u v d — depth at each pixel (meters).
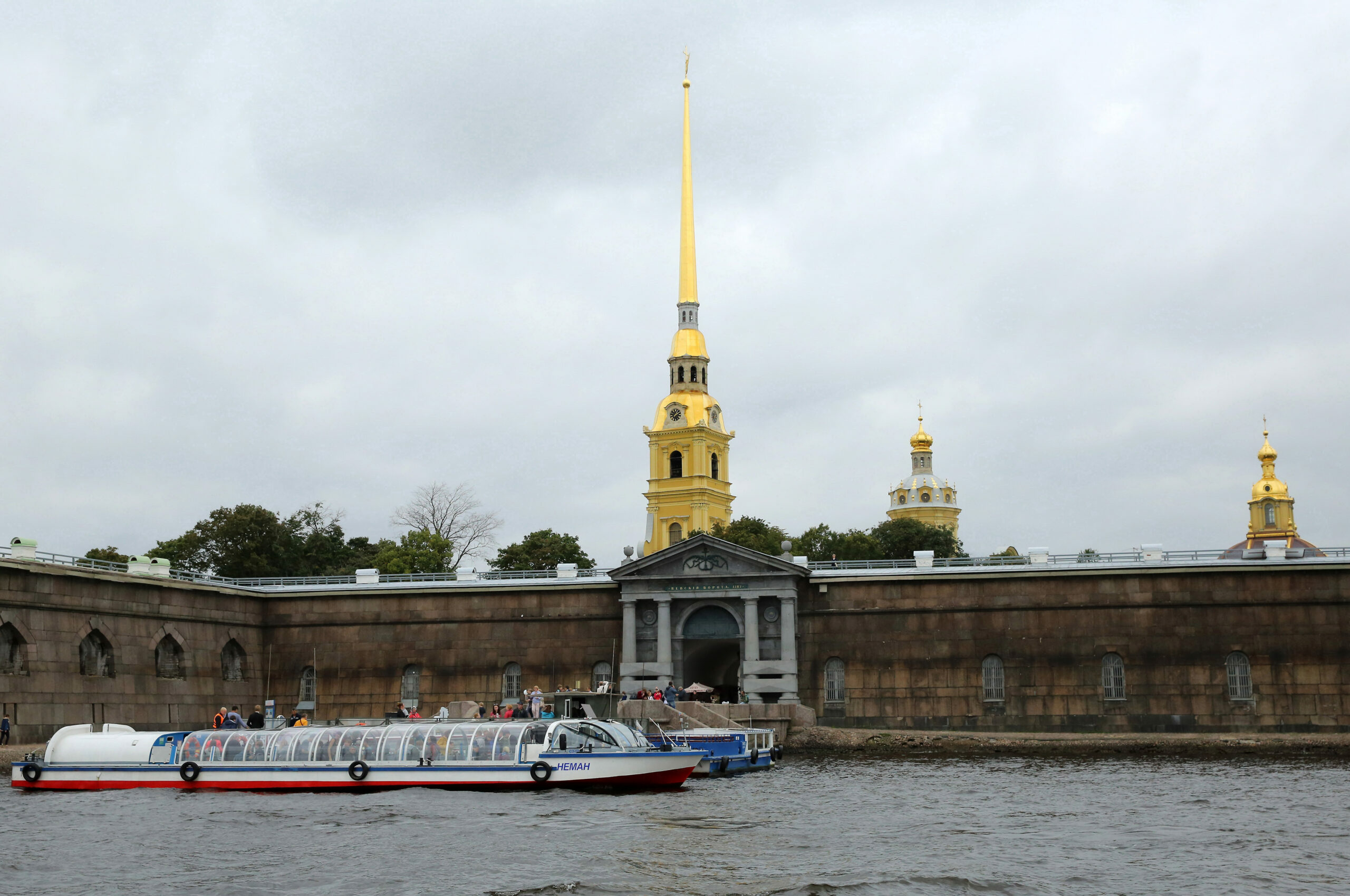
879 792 50.84
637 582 84.94
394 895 30.66
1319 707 75.31
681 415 187.88
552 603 86.88
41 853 36.47
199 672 81.50
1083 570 79.75
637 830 39.81
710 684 96.50
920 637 81.88
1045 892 30.53
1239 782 54.09
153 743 53.50
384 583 90.81
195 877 32.97
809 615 84.00
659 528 185.12
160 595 78.50
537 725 51.84
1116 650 78.69
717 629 84.62
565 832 39.41
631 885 31.38
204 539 123.00
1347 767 61.28
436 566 124.06
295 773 51.53
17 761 57.44
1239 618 77.25
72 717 70.38
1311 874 32.44
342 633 88.06
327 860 35.12
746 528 148.00
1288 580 76.94
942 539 163.75
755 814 43.62
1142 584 79.00
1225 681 76.81
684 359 191.38
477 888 31.25
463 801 47.06
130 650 75.38
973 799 47.94
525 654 86.44
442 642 87.19
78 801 48.75
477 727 51.72
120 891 31.44
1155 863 34.03
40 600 69.31
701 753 52.56
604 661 85.75
